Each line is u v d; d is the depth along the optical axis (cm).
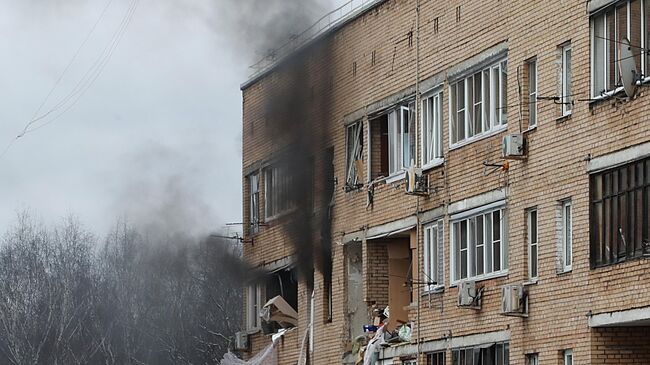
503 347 3928
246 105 5825
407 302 4681
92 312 8600
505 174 3934
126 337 8444
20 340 8444
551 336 3675
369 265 4756
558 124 3681
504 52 3950
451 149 4231
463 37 4175
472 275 4103
